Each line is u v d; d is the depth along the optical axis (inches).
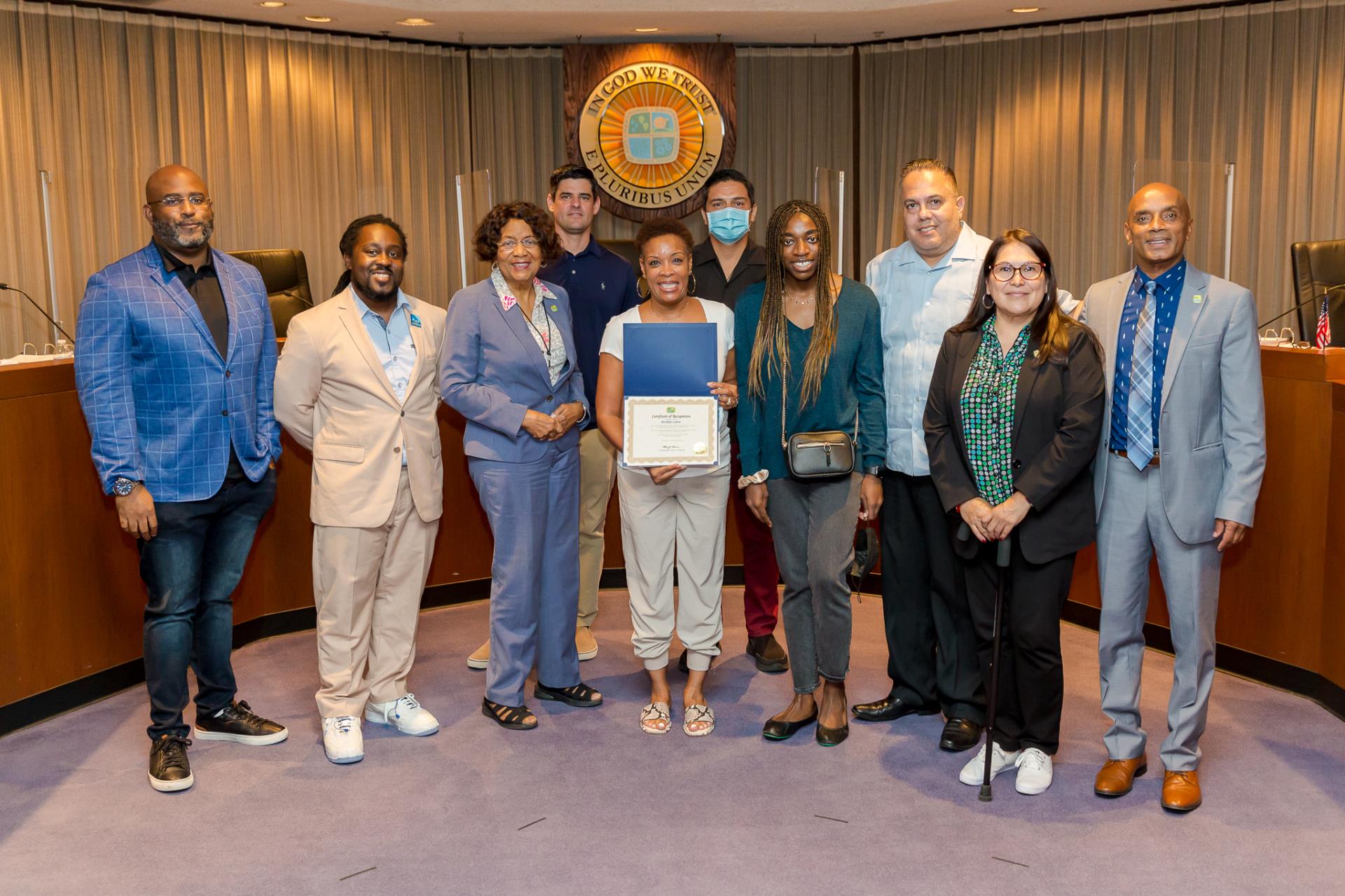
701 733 135.6
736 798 119.1
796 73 288.8
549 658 144.8
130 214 241.0
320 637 132.3
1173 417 112.6
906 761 128.0
